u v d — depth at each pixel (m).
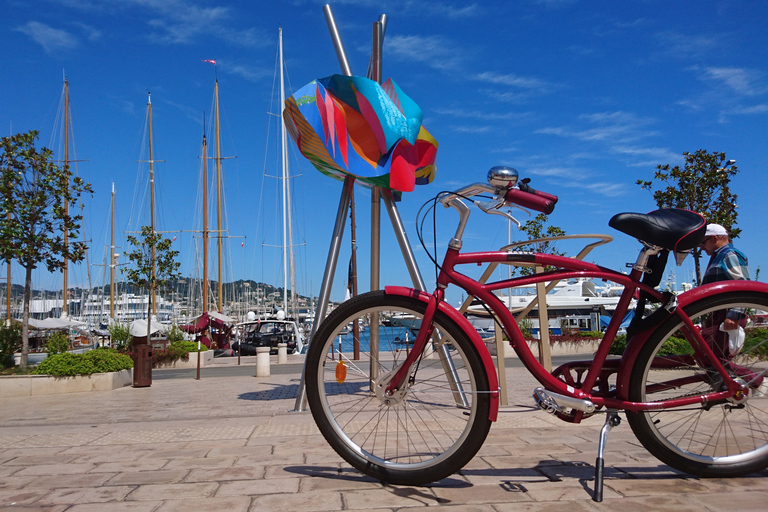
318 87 6.19
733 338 2.79
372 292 2.92
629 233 2.70
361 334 3.31
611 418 2.72
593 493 2.51
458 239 2.87
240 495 2.61
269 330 35.25
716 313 2.85
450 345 3.26
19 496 2.68
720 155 15.10
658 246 2.67
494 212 2.79
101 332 34.94
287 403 8.23
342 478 2.88
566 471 2.94
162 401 9.31
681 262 2.75
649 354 2.74
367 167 6.49
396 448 3.26
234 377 14.48
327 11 7.43
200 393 10.48
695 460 2.77
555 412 2.75
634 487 2.64
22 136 13.78
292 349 33.50
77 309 48.75
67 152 35.66
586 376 2.83
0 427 5.45
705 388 2.81
